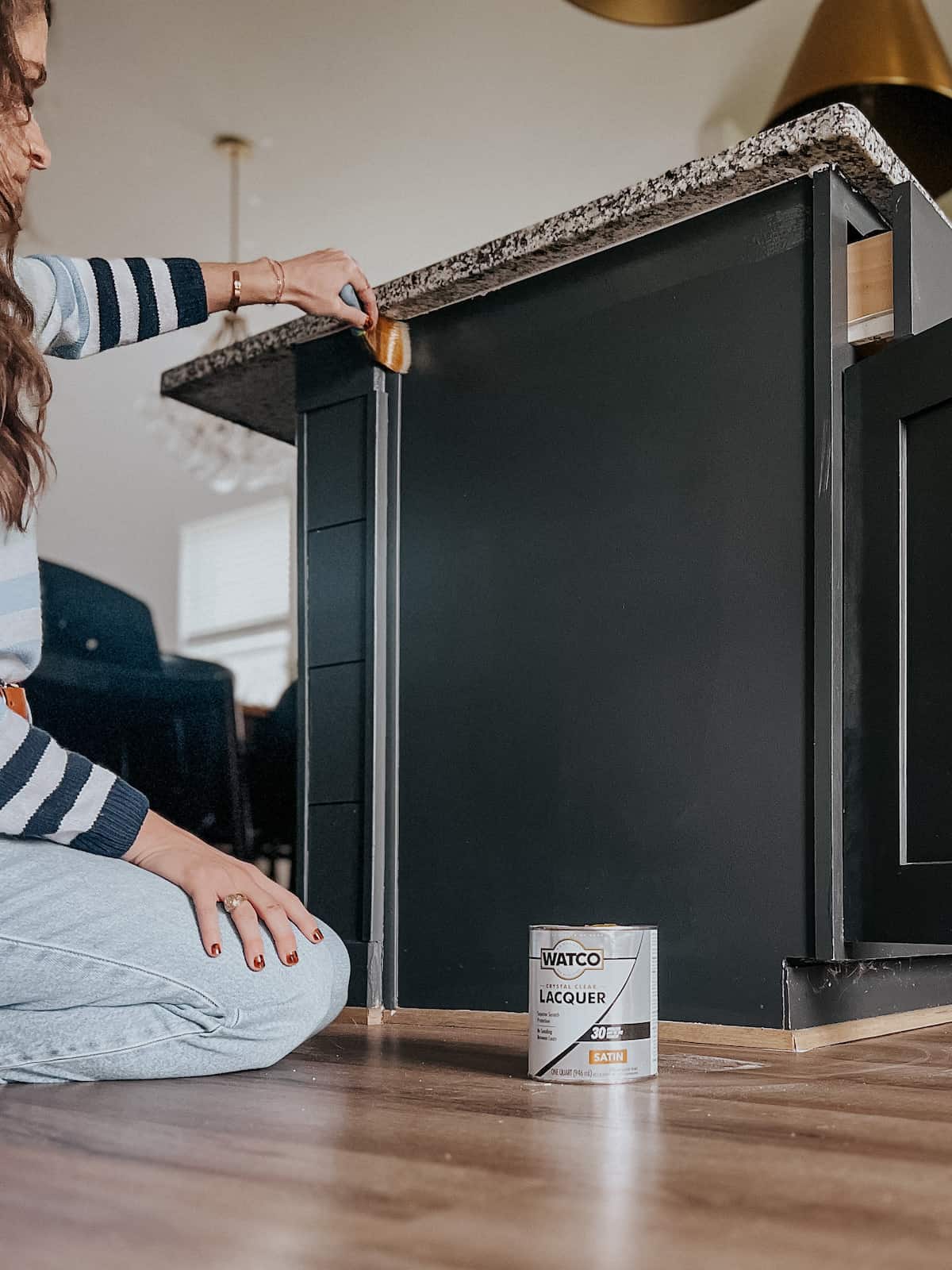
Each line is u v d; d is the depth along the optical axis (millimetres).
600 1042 986
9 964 995
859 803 1239
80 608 2318
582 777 1448
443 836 1573
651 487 1431
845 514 1287
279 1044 1096
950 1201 583
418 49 4027
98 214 4969
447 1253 498
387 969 1602
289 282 1465
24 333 1164
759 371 1357
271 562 6273
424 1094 939
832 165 1311
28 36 1202
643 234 1461
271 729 2713
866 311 1315
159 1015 1036
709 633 1363
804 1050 1234
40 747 1034
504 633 1546
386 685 1656
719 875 1319
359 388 1724
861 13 2553
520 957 1481
